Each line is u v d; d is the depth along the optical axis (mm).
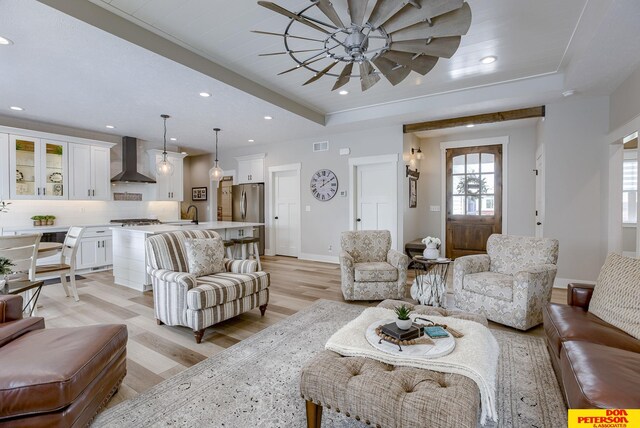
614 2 2182
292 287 4449
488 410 1392
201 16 2623
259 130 5891
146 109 4559
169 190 6992
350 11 1928
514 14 2607
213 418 1754
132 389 2023
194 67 3221
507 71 3729
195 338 2768
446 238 6422
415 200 6328
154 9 2518
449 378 1425
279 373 2217
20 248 3055
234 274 3266
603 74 3373
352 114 5289
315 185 6465
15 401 1354
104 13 2494
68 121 5184
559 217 4340
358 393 1365
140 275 4227
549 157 4395
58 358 1525
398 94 4531
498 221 5961
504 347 2570
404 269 3762
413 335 1733
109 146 5926
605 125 4047
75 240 3867
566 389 1519
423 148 6613
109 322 3150
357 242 4219
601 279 2211
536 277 2889
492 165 6004
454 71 3730
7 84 3584
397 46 2170
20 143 4844
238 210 7504
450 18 1906
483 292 3131
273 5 1788
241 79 3811
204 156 8508
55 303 3719
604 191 4059
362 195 6047
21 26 2402
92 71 3232
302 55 3326
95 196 5707
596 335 1806
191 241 3262
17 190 4801
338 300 3859
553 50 3219
